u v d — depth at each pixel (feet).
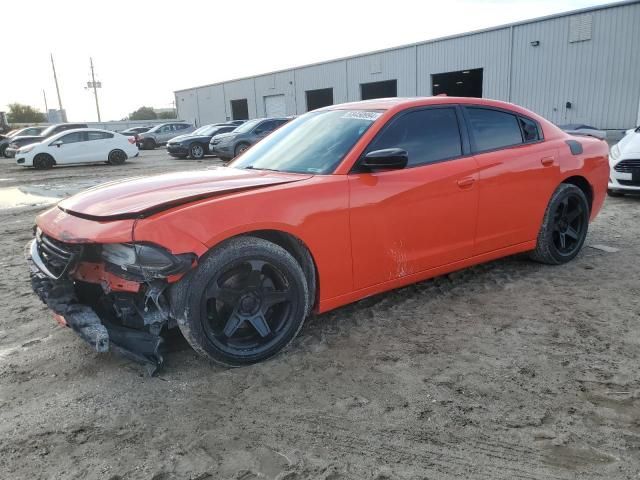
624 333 11.46
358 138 11.88
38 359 10.94
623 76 72.84
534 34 81.76
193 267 9.21
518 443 7.89
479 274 15.57
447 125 13.28
